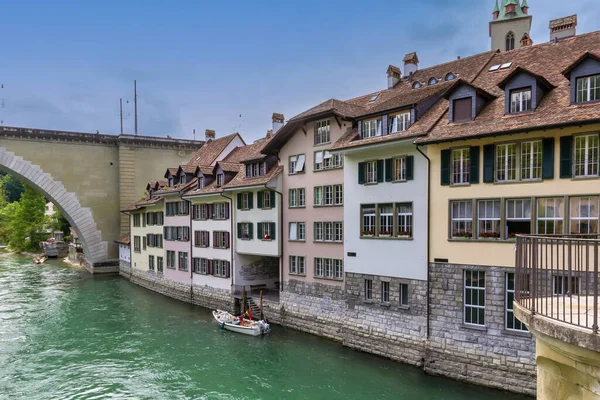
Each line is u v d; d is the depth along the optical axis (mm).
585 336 5148
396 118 21094
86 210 52344
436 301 18922
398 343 20531
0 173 119000
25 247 81812
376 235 21547
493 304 17172
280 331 26797
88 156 52344
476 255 17609
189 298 36938
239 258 32125
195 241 36438
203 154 43688
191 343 25281
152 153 55156
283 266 28141
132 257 48562
